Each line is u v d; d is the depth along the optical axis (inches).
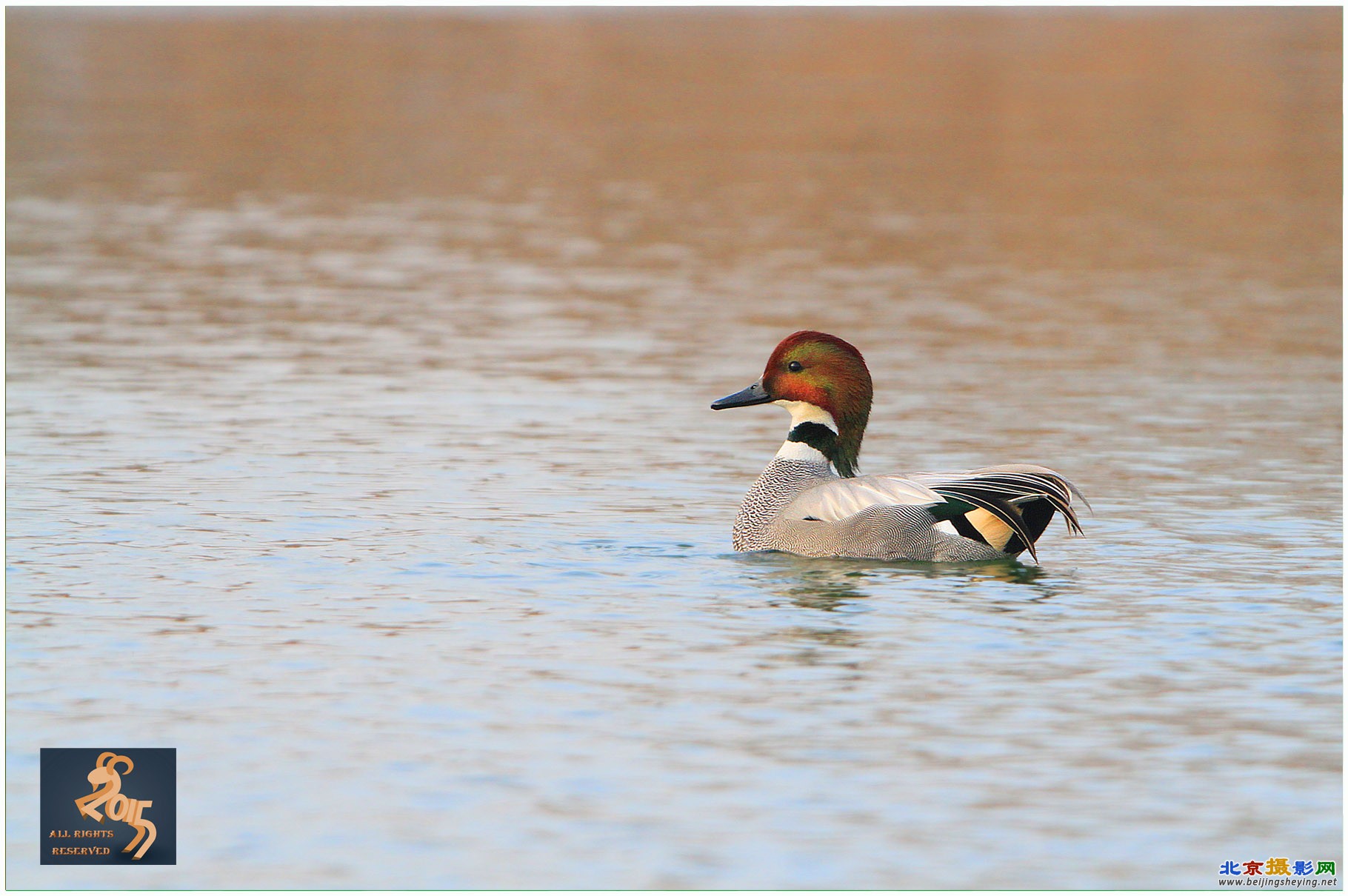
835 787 356.5
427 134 1862.7
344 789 355.3
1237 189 1528.1
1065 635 458.0
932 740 382.0
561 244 1311.5
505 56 2443.4
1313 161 1659.7
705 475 673.6
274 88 2161.7
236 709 399.2
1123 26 2603.3
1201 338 973.2
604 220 1414.9
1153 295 1108.5
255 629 462.3
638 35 2625.5
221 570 524.1
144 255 1242.0
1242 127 1851.6
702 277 1182.9
